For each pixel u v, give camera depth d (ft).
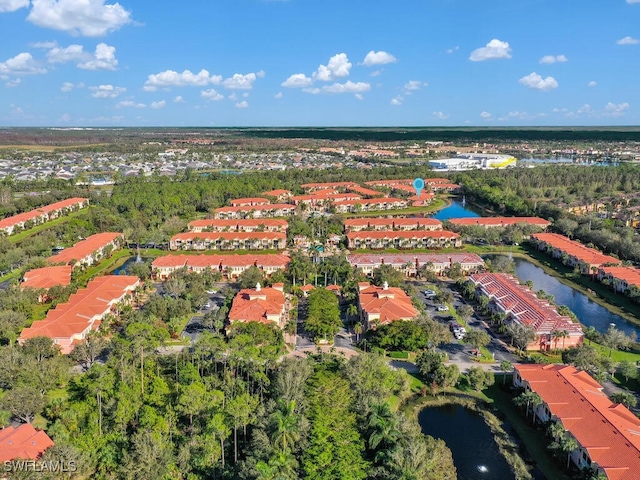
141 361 444.55
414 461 333.01
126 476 338.54
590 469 342.03
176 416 396.37
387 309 576.20
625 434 353.51
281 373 433.48
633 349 549.54
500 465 375.45
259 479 310.45
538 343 549.54
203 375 463.01
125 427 385.09
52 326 531.09
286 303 626.64
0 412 381.40
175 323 564.71
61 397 431.43
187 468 350.43
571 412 391.86
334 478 323.98
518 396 442.09
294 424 355.36
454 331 581.12
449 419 433.48
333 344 554.05
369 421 370.94
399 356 531.50
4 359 431.43
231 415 383.04
